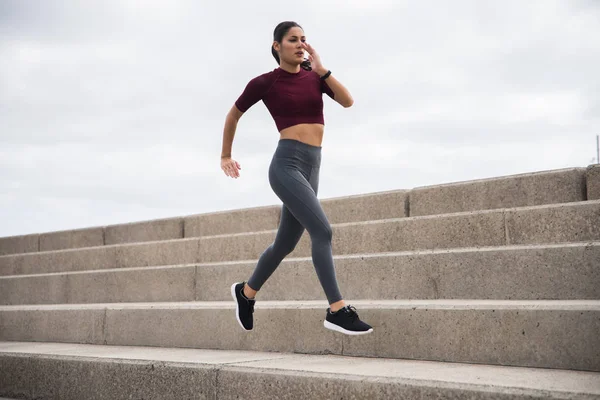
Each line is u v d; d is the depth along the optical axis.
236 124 3.63
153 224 8.01
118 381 3.63
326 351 3.66
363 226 5.32
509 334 3.09
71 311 5.03
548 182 5.16
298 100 3.46
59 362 3.91
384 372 2.88
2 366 4.21
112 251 7.34
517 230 4.58
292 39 3.47
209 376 3.25
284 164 3.44
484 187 5.47
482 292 3.88
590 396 2.25
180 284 5.57
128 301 5.95
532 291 3.71
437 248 4.91
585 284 3.54
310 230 3.37
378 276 4.27
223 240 6.31
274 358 3.54
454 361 3.24
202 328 4.22
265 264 3.63
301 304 3.92
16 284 7.08
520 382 2.54
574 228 4.35
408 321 3.40
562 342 2.95
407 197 5.90
